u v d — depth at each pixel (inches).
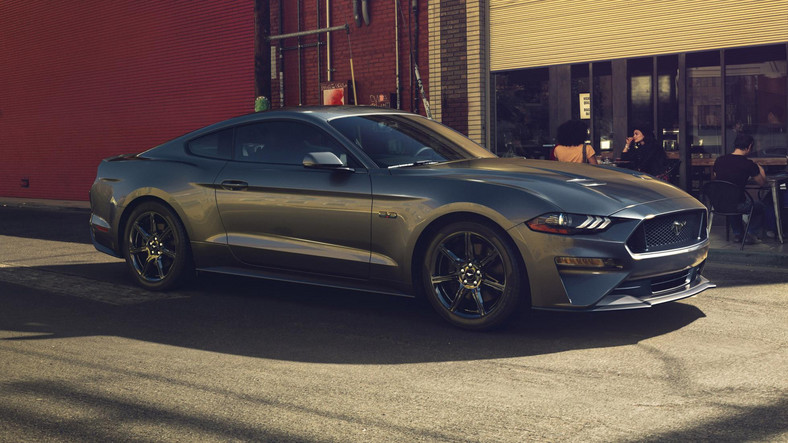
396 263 235.1
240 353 207.8
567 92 559.2
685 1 502.9
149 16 836.0
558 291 211.8
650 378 181.2
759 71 480.4
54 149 945.5
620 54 532.7
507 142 592.4
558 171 235.5
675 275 226.4
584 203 212.4
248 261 266.7
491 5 592.7
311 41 701.3
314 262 251.1
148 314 255.4
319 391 174.7
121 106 872.9
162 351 210.4
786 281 301.0
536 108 575.8
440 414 158.7
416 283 234.7
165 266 290.7
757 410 158.4
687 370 186.7
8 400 170.2
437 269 231.0
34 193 974.4
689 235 232.1
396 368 192.4
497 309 220.5
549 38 565.0
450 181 228.1
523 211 214.1
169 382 182.2
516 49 582.6
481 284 224.4
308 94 708.7
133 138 864.3
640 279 214.4
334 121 258.8
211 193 272.4
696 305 257.6
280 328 235.5
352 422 154.8
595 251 209.2
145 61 844.0
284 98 728.3
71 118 923.4
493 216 216.7
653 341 213.8
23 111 978.7
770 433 146.0
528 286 218.1
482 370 189.8
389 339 220.8
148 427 153.1
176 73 819.4
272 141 267.4
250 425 153.7
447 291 233.6
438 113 618.5
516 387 175.9
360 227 240.4
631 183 233.1
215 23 780.0
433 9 617.6
